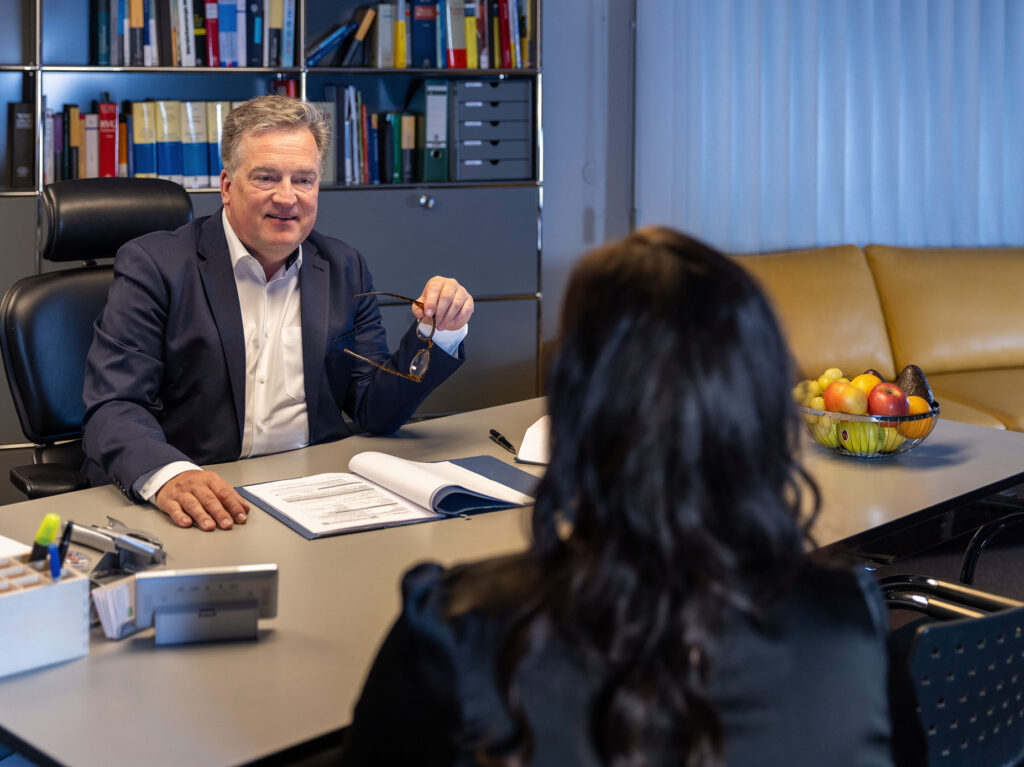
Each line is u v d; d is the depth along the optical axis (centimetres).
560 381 63
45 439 229
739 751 63
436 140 394
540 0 392
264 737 95
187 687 104
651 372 60
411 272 394
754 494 61
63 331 228
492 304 405
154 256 205
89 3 372
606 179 441
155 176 370
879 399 185
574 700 61
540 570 64
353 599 127
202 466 183
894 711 73
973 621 107
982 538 189
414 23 391
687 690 60
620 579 60
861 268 402
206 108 371
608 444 61
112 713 99
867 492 171
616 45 432
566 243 441
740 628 63
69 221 228
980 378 383
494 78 409
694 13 415
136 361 196
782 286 390
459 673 62
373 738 66
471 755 61
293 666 109
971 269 409
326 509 159
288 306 218
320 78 404
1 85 375
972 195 450
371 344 222
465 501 162
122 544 131
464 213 396
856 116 437
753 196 428
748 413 61
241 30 370
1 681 105
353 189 382
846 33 432
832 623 66
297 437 218
